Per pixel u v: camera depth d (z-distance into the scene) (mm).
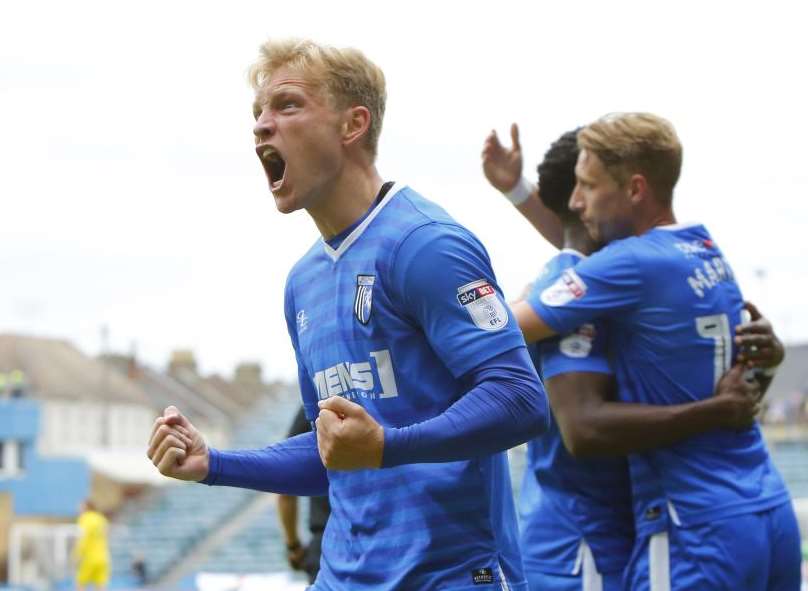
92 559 39594
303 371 5488
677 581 6410
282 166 5027
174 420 5270
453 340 4742
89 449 85875
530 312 6449
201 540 56844
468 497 4961
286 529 9719
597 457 6562
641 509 6559
